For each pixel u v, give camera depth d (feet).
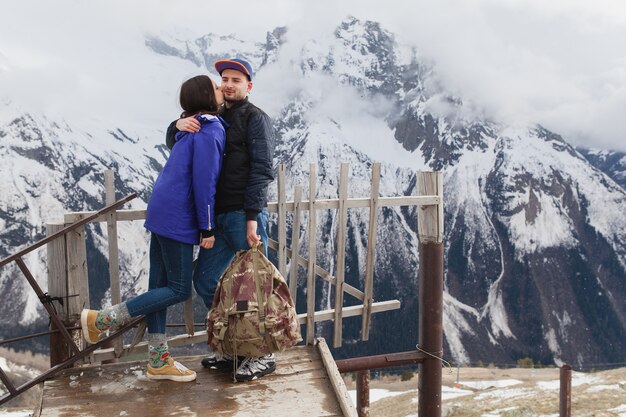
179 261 15.90
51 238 16.89
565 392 41.29
